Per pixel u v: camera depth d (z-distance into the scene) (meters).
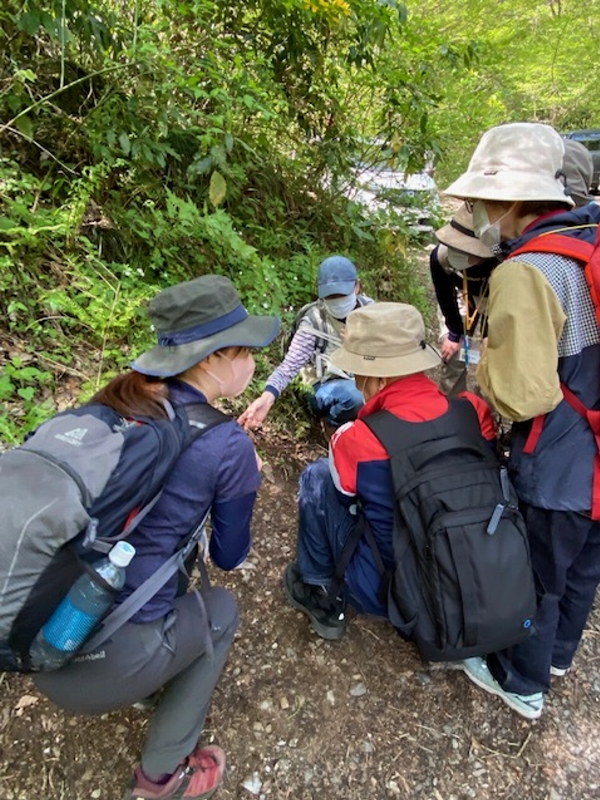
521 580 1.51
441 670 1.97
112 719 1.68
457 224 2.09
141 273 2.86
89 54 3.03
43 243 2.71
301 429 2.92
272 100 3.66
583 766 1.75
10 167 2.89
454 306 2.83
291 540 2.39
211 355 1.28
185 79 3.05
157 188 3.28
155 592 1.22
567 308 1.38
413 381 1.70
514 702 1.82
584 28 7.71
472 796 1.65
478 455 1.62
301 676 1.90
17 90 2.67
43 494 0.98
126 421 1.17
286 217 4.22
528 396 1.36
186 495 1.21
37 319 2.62
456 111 4.64
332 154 4.12
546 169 1.51
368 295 4.15
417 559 1.56
